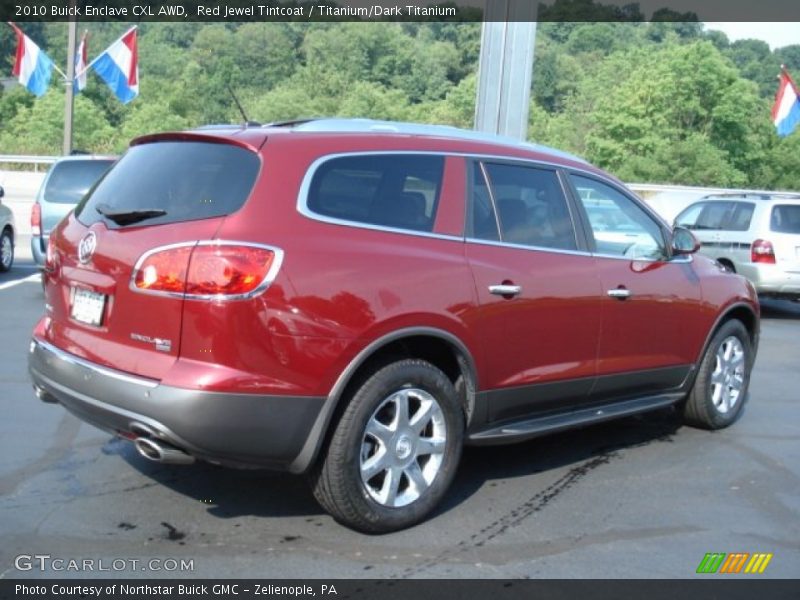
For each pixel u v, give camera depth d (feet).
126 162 14.55
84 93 188.03
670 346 18.42
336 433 12.73
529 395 15.51
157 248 12.26
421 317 13.34
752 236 40.09
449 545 13.21
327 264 12.50
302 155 13.01
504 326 14.71
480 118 40.29
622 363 17.24
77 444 17.31
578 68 254.88
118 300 12.66
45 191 36.60
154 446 12.08
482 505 14.99
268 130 13.56
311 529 13.60
